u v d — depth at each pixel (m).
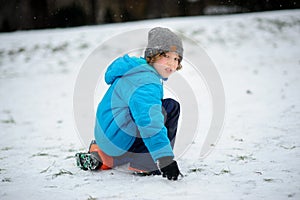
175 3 22.84
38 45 13.66
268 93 6.40
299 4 21.61
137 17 22.44
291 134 3.80
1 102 7.29
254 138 3.75
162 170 2.50
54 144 4.01
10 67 11.49
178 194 2.34
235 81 7.89
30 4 21.55
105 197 2.35
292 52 11.16
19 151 3.72
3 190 2.57
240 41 12.98
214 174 2.71
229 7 22.47
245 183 2.50
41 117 5.75
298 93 6.16
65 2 21.89
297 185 2.43
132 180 2.63
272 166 2.84
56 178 2.76
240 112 5.15
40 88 8.59
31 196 2.44
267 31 13.88
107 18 22.12
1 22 21.19
